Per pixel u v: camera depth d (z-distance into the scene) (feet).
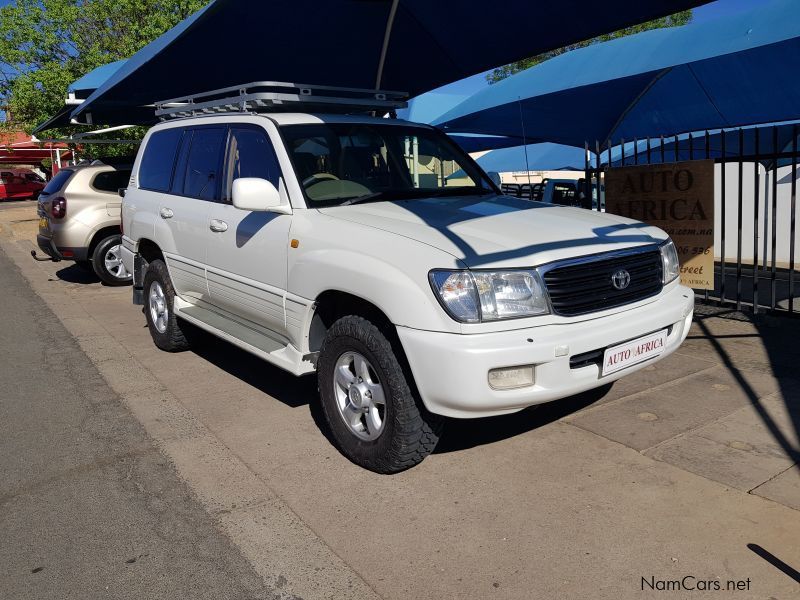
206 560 10.19
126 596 9.43
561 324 11.33
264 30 20.58
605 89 29.14
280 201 14.28
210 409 16.14
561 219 13.30
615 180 22.63
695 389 16.11
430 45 22.17
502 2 18.19
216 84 25.81
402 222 12.66
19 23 58.13
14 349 21.98
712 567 9.51
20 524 11.32
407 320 11.06
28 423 15.62
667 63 22.93
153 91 26.17
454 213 13.47
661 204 21.62
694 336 20.47
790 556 9.66
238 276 15.69
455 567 9.77
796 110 31.22
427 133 17.35
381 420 12.45
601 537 10.32
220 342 21.95
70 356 20.97
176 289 19.36
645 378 16.99
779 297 27.09
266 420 15.35
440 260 10.99
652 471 12.22
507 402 10.81
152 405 16.52
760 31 20.51
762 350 18.74
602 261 11.98
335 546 10.41
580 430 14.07
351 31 21.13
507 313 10.93
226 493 12.15
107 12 56.29
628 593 9.05
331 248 12.67
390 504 11.53
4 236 59.26
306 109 18.03
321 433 14.55
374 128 16.42
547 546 10.16
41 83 52.70
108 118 33.40
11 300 30.37
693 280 21.24
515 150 50.62
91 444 14.38
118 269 33.06
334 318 13.69
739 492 11.37
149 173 20.93
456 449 13.47
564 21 18.35
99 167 32.96
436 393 10.85
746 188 41.96
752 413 14.55
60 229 31.89
